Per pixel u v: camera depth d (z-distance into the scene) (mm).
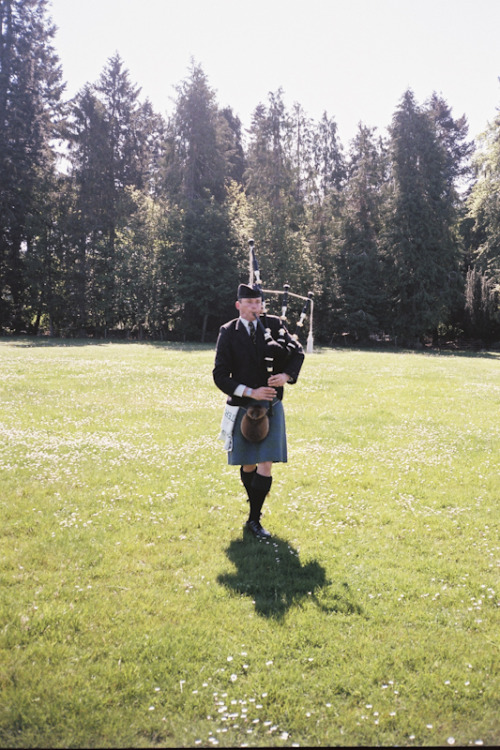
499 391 15289
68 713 2799
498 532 5289
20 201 42312
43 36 45312
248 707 2881
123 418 10547
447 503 6086
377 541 5008
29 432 9039
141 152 48844
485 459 8031
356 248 45656
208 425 10062
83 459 7508
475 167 40688
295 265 41969
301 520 5504
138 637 3420
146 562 4465
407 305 44656
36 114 44281
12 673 3062
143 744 2650
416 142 43469
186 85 44500
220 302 42469
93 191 43812
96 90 47469
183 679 3070
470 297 45031
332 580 4215
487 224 44969
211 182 45594
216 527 5254
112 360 21312
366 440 9141
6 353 24312
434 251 43969
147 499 5973
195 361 21344
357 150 47500
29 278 42438
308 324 44312
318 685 3041
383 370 20141
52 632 3422
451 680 3105
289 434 9484
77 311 43344
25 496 5977
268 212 43656
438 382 16891
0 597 3818
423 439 9266
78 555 4539
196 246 42312
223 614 3707
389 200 44344
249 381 5148
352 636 3494
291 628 3568
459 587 4125
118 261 42969
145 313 42938
